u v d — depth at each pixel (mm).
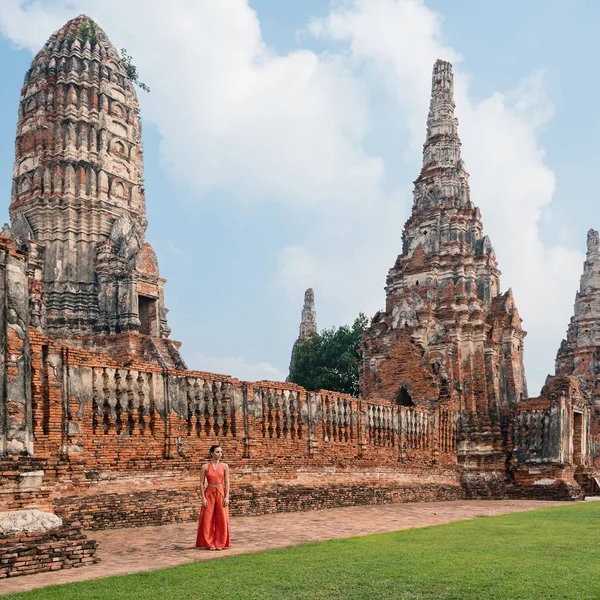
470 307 45969
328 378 64688
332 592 11000
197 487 24312
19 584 12562
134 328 48281
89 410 21531
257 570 12766
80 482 20797
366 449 33906
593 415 58562
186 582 11805
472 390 44250
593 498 42531
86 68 53250
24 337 17469
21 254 17734
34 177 51562
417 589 11172
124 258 49781
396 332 44469
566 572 12445
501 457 42688
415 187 50375
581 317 65062
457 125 51250
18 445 16844
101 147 52688
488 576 12078
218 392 26344
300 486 29078
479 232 49125
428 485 38344
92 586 11695
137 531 20469
